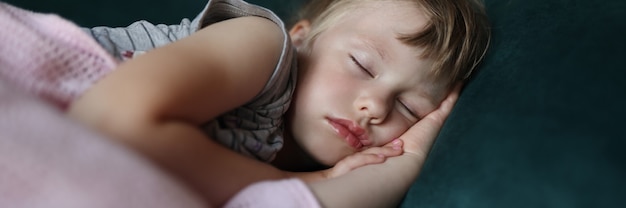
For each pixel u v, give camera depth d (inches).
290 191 28.8
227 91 31.6
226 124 34.6
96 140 22.0
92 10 53.8
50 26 31.7
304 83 40.4
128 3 54.6
